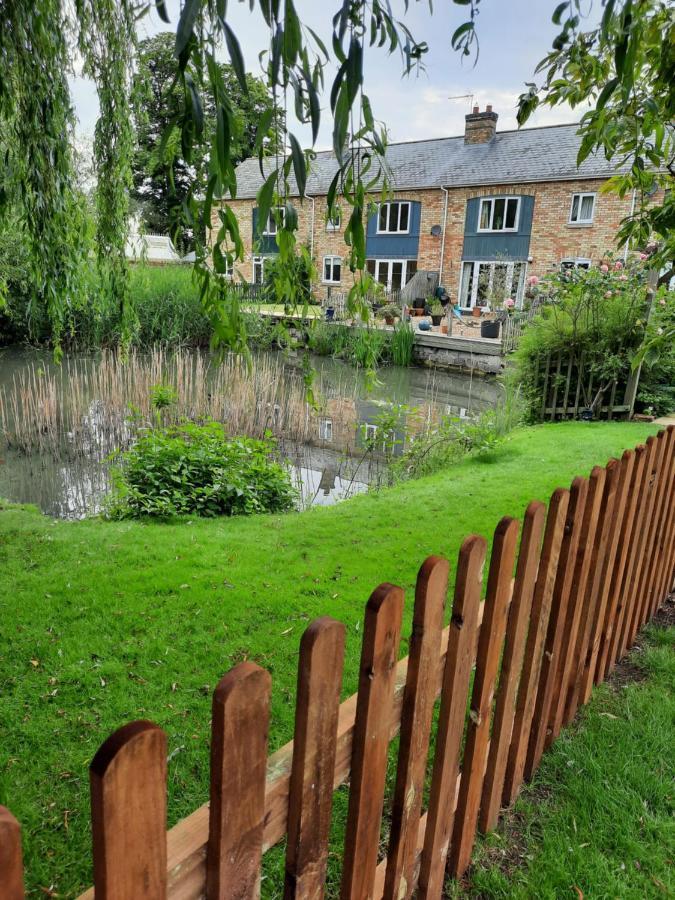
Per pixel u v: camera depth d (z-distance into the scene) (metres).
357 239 1.71
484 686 1.47
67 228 4.17
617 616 2.51
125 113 4.03
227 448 5.75
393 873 1.32
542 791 1.95
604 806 1.88
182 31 1.02
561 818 1.83
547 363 8.55
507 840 1.75
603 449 6.71
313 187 22.34
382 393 12.70
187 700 2.40
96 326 13.95
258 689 0.81
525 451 6.81
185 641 2.82
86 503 6.38
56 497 6.54
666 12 2.08
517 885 1.61
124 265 4.63
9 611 3.05
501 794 1.80
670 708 2.35
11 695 2.41
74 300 4.57
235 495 5.29
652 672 2.61
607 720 2.28
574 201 19.09
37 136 3.68
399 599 1.06
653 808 1.90
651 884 1.64
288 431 8.98
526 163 20.34
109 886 0.69
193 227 1.71
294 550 3.98
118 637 2.85
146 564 3.68
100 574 3.51
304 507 6.04
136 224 5.06
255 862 0.89
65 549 3.90
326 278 23.28
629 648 2.80
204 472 5.42
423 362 16.31
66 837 1.77
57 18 3.52
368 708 1.06
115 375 9.56
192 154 1.64
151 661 2.66
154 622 2.99
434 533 4.32
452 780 1.44
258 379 10.05
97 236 4.40
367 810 1.15
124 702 2.38
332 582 3.49
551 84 2.56
